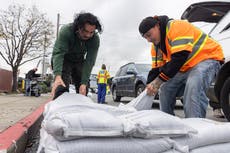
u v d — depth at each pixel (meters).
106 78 13.04
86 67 3.94
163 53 3.44
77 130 1.71
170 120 1.97
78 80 4.34
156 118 1.94
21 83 29.69
